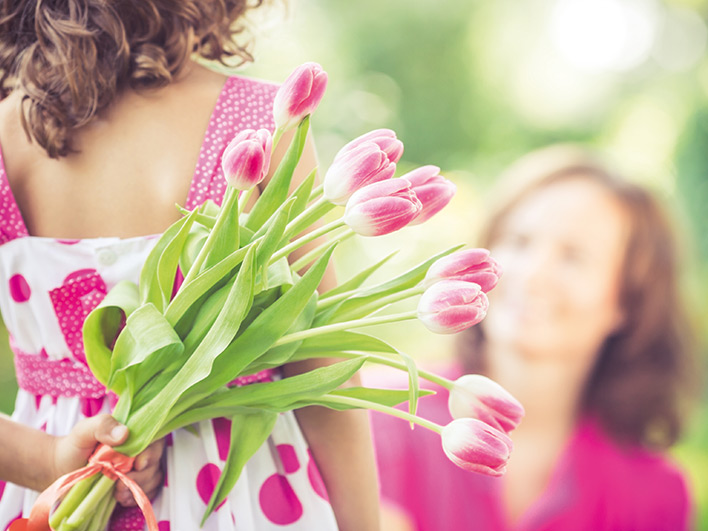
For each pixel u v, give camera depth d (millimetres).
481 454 866
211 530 989
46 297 994
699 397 1974
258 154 843
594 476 1844
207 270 873
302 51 6668
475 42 7238
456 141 7203
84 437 915
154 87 998
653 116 7602
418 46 7098
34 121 968
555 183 1978
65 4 981
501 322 1904
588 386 1891
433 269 895
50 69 965
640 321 1922
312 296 932
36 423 1023
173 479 990
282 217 870
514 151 7262
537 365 1892
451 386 918
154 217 1000
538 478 1858
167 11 1002
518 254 1946
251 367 927
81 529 919
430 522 1795
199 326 900
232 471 938
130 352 892
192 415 935
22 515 1017
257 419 945
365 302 936
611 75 7738
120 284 958
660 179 6469
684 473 1911
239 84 1040
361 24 6980
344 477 1058
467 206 5402
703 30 8219
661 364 1928
